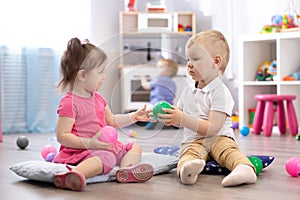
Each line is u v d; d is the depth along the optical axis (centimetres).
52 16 364
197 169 136
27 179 154
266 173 158
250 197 122
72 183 133
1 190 137
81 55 151
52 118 365
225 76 391
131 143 154
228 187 135
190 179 138
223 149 154
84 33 381
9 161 200
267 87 351
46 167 146
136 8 436
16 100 353
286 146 239
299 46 330
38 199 125
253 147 235
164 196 124
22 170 150
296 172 150
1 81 345
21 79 355
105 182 145
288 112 296
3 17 345
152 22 399
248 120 336
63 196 127
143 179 144
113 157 146
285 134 304
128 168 144
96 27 404
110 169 146
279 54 312
